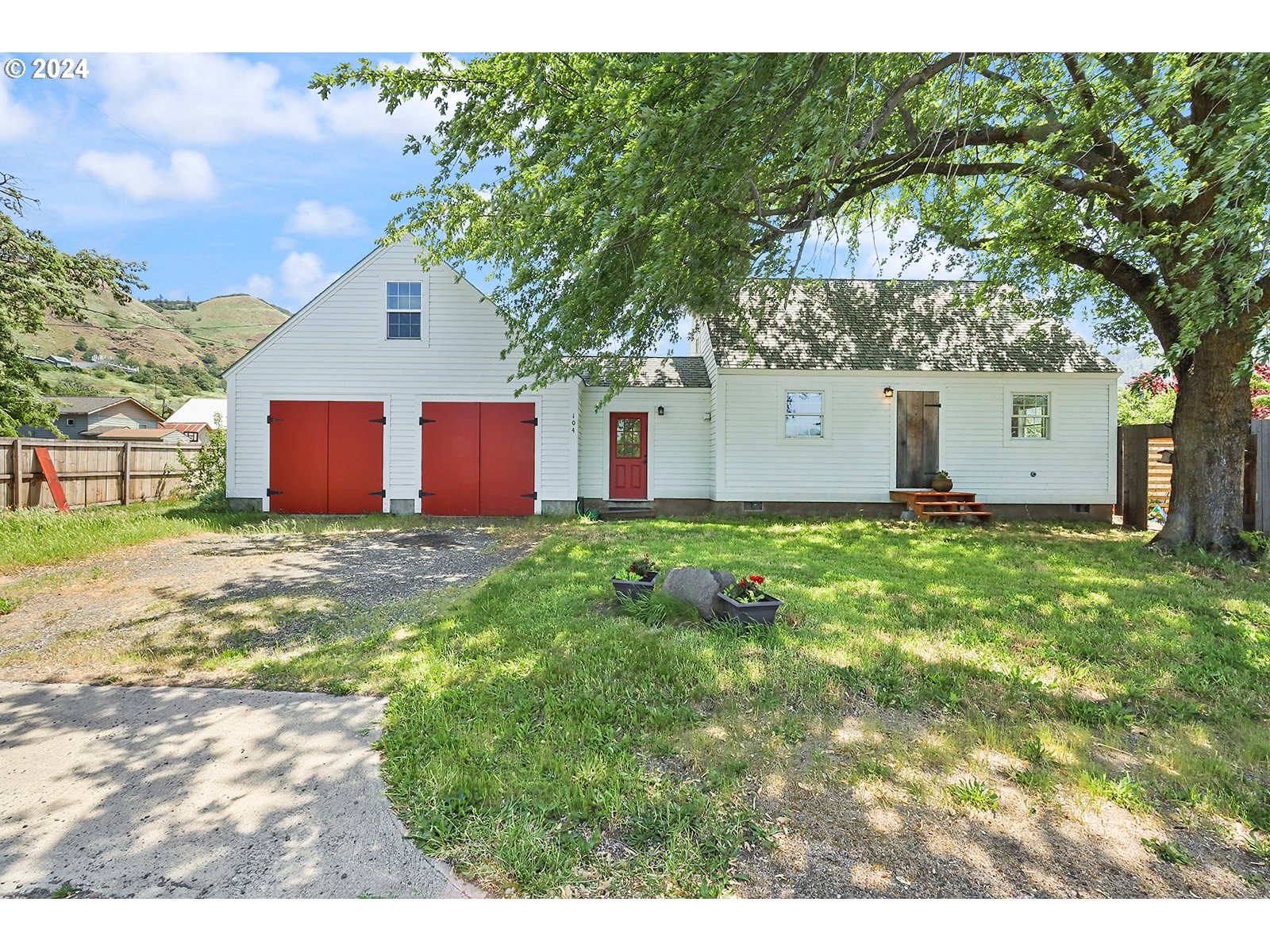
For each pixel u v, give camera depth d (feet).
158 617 16.85
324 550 27.94
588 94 22.81
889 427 42.91
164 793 8.23
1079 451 42.55
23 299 46.29
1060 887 6.71
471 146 26.94
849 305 47.26
